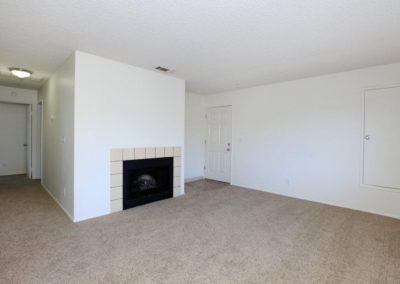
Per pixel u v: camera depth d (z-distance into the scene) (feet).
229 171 17.54
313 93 12.86
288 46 8.59
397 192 10.33
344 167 11.82
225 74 12.46
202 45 8.59
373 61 10.12
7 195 13.05
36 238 7.84
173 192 13.43
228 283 5.65
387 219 10.12
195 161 18.76
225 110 17.70
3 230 8.45
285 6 5.97
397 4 5.80
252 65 10.86
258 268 6.30
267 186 14.99
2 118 18.30
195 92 17.83
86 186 9.70
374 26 6.97
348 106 11.62
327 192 12.41
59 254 6.82
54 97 12.36
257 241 7.91
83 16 6.56
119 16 6.57
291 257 6.89
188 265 6.39
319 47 8.63
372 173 10.99
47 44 8.59
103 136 10.18
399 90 10.23
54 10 6.23
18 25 7.09
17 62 10.73
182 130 13.73
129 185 11.41
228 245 7.59
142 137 11.68
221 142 18.08
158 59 10.17
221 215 10.45
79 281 5.61
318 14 6.34
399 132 10.27
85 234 8.22
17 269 6.03
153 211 10.90
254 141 15.69
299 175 13.48
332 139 12.19
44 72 12.39
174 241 7.81
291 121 13.79
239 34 7.64
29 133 17.78
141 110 11.57
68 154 10.02
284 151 14.14
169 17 6.60
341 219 10.09
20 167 19.26
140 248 7.29
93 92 9.76
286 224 9.46
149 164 12.03
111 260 6.56
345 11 6.17
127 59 10.22
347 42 8.15
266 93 14.99
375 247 7.54
